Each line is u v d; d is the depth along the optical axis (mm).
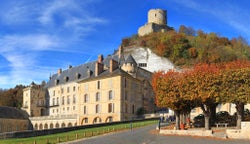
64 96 108750
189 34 166000
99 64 90625
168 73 43656
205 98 38812
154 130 44469
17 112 89438
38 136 42531
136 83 91562
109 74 85375
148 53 145000
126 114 83938
